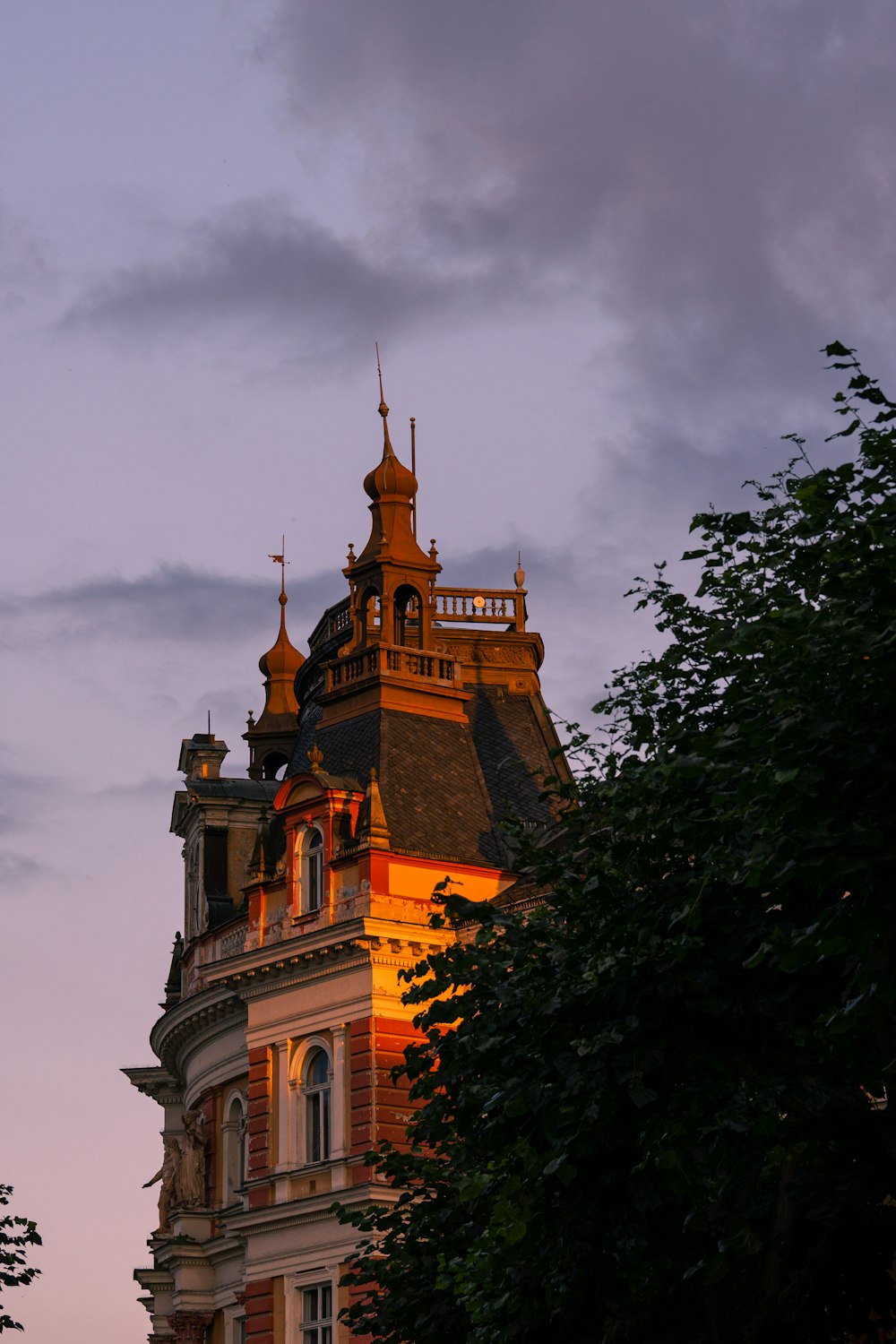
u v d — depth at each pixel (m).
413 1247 38.78
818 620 25.61
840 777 25.30
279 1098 61.88
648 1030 30.62
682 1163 29.61
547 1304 31.98
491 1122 32.12
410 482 68.25
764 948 25.69
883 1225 30.80
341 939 60.03
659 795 31.80
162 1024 69.94
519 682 68.69
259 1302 60.66
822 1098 29.44
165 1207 73.81
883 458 27.66
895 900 24.77
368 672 65.31
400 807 62.53
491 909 34.34
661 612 33.66
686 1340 31.42
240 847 73.38
